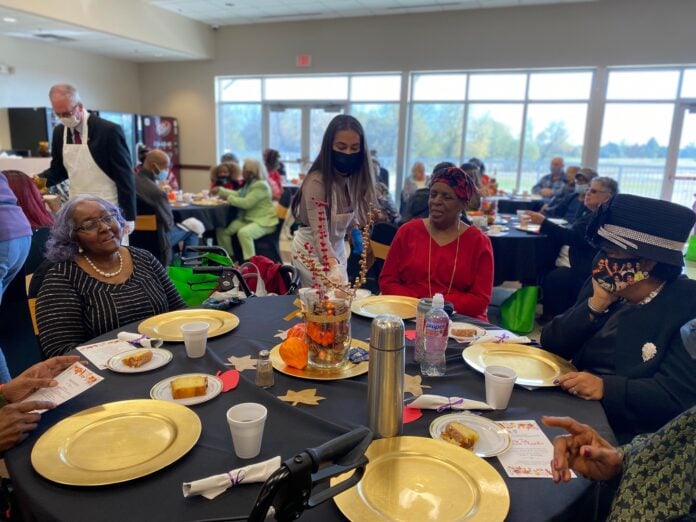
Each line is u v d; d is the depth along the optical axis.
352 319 1.70
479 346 1.45
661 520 0.84
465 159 8.23
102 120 3.02
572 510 0.81
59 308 1.58
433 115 8.20
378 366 0.94
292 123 9.06
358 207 2.16
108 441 0.92
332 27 8.16
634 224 1.22
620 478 0.93
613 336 1.35
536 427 1.04
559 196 5.96
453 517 0.75
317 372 1.25
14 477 0.84
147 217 4.05
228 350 1.40
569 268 3.79
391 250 2.12
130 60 9.25
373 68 8.09
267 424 1.01
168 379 1.20
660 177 7.26
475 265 1.96
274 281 2.48
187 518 0.74
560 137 7.66
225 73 8.98
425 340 1.29
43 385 1.08
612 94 7.17
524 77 7.62
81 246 1.65
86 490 0.80
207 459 0.89
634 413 1.15
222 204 5.47
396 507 0.77
